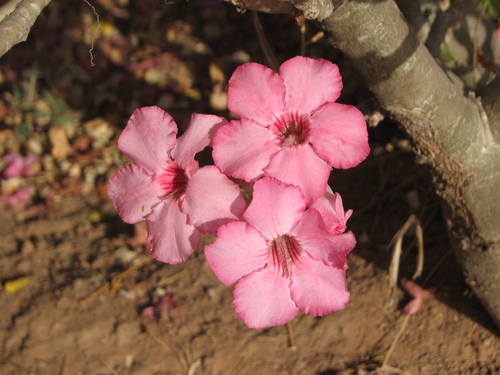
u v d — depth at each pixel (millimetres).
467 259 469
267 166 281
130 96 745
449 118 389
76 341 530
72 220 638
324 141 281
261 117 284
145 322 539
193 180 286
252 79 283
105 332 534
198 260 580
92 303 555
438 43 479
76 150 704
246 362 510
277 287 284
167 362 513
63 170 685
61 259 599
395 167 613
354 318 523
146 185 303
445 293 526
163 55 771
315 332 521
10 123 741
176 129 301
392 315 523
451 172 421
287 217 275
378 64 360
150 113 302
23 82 773
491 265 459
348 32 344
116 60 784
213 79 730
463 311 515
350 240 275
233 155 281
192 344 521
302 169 281
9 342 534
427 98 377
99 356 522
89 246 609
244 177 280
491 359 491
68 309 550
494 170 418
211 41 779
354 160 280
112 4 831
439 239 561
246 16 790
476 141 407
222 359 511
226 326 531
